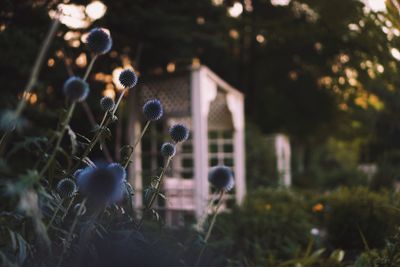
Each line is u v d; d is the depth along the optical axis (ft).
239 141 26.17
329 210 16.17
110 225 6.26
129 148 6.03
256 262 13.96
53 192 5.18
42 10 17.61
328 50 32.09
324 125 48.75
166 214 20.89
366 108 27.89
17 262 4.76
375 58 16.80
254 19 40.04
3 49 17.20
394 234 9.86
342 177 45.83
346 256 14.61
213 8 25.55
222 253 11.18
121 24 21.36
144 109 6.27
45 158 4.79
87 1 18.79
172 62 23.89
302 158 61.87
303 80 45.68
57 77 19.52
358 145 60.64
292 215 17.70
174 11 24.34
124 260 6.05
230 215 17.34
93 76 21.17
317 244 15.94
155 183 6.72
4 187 4.19
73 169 5.44
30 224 5.03
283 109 48.78
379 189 21.94
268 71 46.62
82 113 21.33
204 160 21.91
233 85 45.80
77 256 5.16
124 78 6.12
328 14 16.35
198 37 24.61
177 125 6.81
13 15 17.34
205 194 21.61
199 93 22.25
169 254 6.90
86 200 5.08
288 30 37.96
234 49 41.86
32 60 18.34
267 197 23.09
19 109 3.99
